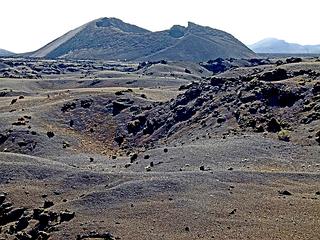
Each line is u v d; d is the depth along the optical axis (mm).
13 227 41031
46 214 40031
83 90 121312
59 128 86000
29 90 153000
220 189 40781
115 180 47344
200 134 70125
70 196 45562
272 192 39625
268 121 65688
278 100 71688
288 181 42625
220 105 79062
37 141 75625
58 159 66625
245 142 56875
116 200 40781
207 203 37750
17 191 47406
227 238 31281
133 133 85625
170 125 82188
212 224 33781
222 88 86000
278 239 30438
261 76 82875
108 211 38781
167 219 35469
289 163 49531
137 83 160000
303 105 67562
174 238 32219
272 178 43281
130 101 98750
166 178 43969
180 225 34188
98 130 88188
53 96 112625
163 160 55000
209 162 51094
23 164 54000
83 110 95000
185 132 75250
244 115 70250
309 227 32062
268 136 60062
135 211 37812
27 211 43406
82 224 36938
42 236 37125
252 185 41594
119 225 35531
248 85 80125
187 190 41000
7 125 82125
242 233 31812
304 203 36656
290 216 34250
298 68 82812
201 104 84312
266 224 32969
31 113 90250
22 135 77250
